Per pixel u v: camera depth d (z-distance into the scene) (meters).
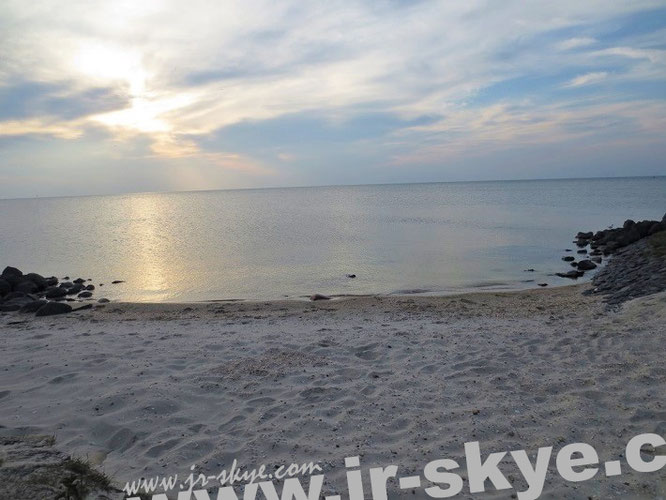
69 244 34.00
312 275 19.52
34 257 27.97
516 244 26.67
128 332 9.28
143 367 6.61
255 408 5.28
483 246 26.20
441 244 27.58
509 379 5.96
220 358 7.05
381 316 10.98
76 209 98.00
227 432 4.73
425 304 12.70
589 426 4.57
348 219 48.72
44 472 3.43
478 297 13.87
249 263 23.06
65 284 18.42
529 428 4.61
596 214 45.84
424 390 5.71
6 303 14.78
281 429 4.73
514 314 10.44
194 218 58.47
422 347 7.47
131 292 17.39
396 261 22.25
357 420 4.91
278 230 39.47
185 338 8.44
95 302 15.50
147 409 5.19
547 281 16.77
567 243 26.64
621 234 24.12
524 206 60.19
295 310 12.58
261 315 11.77
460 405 5.25
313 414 5.06
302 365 6.68
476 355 6.97
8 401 5.53
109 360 6.94
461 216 47.84
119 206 107.94
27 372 6.55
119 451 4.41
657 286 11.07
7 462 3.56
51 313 12.75
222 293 16.70
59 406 5.32
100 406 5.29
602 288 13.26
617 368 6.00
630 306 9.09
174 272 21.31
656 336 7.03
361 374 6.30
